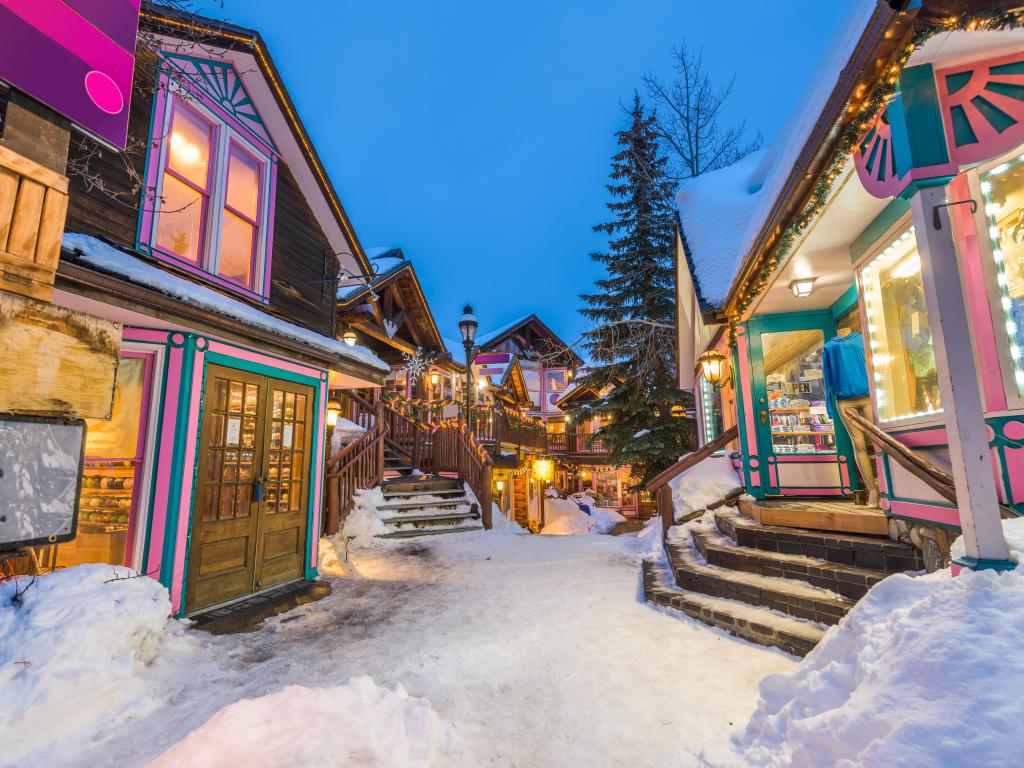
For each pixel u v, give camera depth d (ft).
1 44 5.67
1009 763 5.05
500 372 83.92
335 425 36.35
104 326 5.52
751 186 27.71
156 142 16.46
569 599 17.26
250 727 7.18
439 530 31.22
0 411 4.49
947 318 8.68
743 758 7.82
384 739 7.76
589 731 9.21
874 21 8.06
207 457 16.55
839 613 12.38
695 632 13.73
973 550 8.13
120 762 8.41
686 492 25.77
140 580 12.44
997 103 8.82
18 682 9.04
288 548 19.83
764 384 22.30
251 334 16.99
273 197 21.57
